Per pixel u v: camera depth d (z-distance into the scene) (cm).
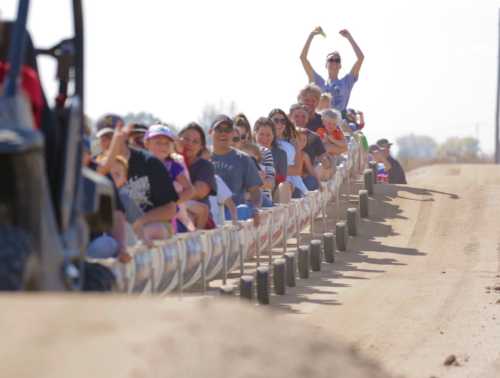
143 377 526
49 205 1250
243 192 3781
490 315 2969
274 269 3353
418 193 6288
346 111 6406
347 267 4131
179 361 538
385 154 7369
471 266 4178
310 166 4928
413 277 3822
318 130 5400
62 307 593
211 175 3312
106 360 535
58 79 1619
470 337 2652
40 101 1412
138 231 2603
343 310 3045
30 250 1103
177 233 3052
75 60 1609
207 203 3309
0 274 1058
